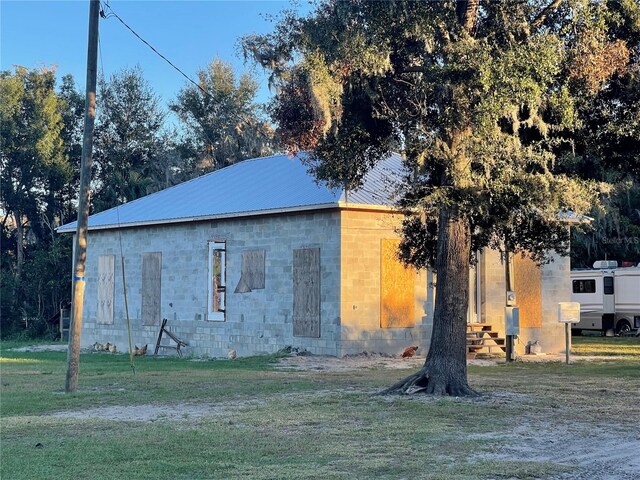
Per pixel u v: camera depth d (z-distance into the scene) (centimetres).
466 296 1513
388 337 2327
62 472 872
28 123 4844
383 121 1569
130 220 2994
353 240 2273
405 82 1509
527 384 1691
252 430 1130
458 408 1322
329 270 2280
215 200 2798
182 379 1816
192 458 941
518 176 1402
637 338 3741
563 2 1412
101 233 3173
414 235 1820
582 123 1544
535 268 2703
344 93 1472
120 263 3073
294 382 1720
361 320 2280
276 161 3044
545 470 873
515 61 1314
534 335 2681
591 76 1391
